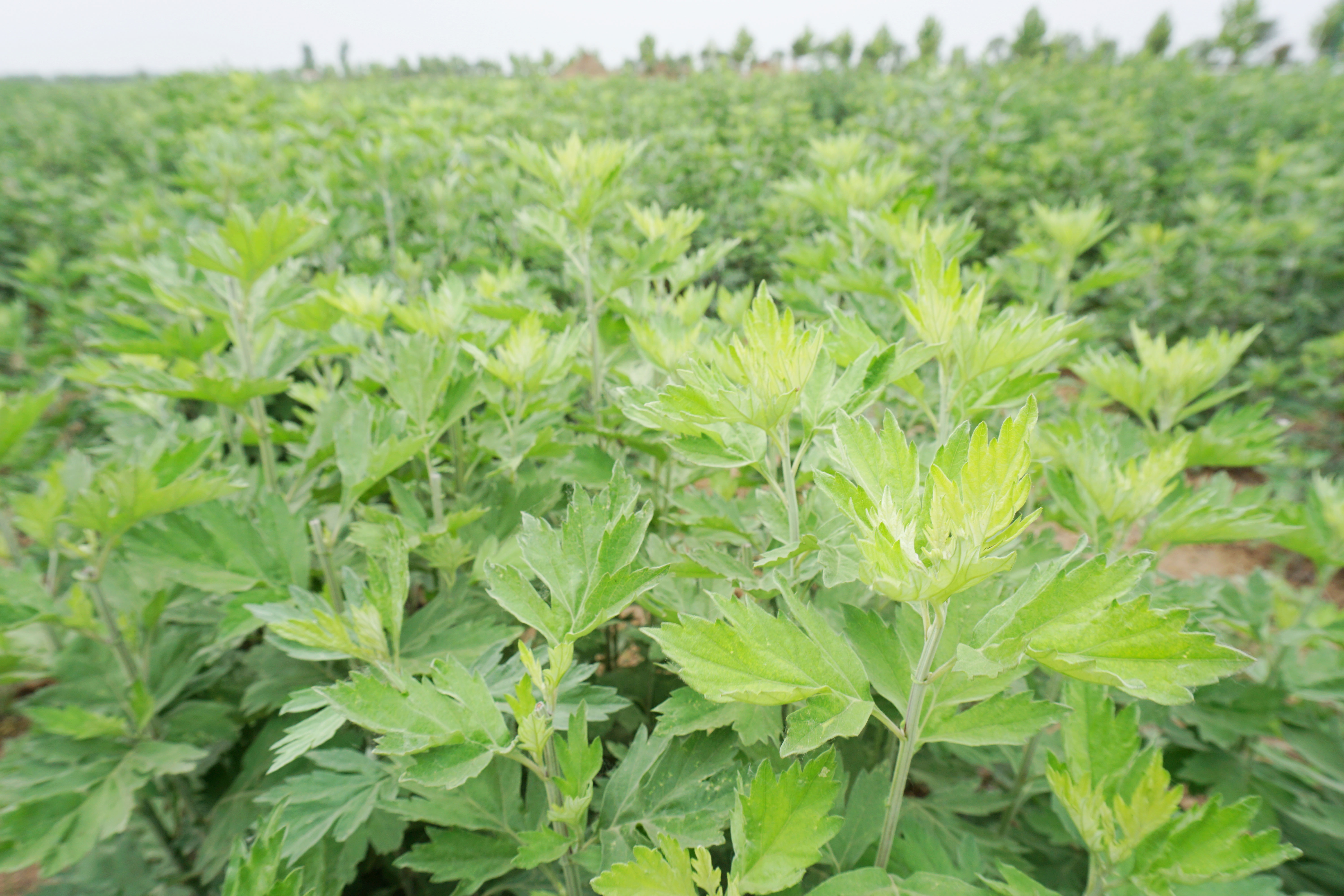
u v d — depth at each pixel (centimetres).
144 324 232
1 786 169
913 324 152
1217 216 677
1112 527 177
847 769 198
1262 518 164
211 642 212
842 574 115
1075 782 126
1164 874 109
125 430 295
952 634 124
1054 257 302
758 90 1430
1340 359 564
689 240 272
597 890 100
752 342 116
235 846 123
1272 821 207
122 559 207
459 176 515
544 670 129
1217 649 85
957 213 829
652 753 134
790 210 560
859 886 117
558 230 266
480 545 200
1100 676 88
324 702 117
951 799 195
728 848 164
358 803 134
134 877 204
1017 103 1141
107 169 780
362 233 470
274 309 239
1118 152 927
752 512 205
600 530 119
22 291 631
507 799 143
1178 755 235
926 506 96
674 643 104
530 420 219
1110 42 2122
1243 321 684
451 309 232
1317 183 661
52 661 192
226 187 463
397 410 196
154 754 182
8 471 346
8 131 1118
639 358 276
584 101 1024
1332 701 206
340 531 216
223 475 168
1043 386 149
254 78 867
